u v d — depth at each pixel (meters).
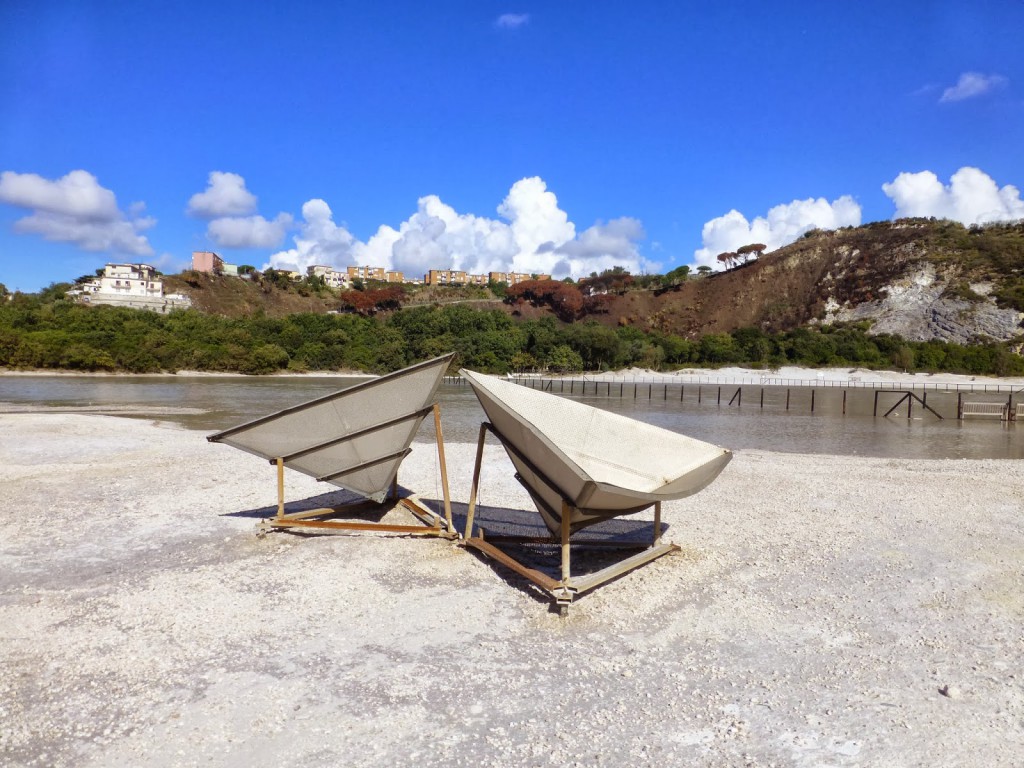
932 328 91.38
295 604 7.03
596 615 6.87
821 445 22.89
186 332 71.12
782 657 5.95
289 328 75.69
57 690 5.17
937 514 11.50
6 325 63.72
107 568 8.12
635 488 8.20
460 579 7.89
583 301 126.00
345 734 4.62
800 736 4.67
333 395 9.07
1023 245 102.94
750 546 9.47
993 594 7.61
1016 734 4.70
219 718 4.80
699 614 6.95
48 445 17.75
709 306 122.88
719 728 4.77
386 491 11.02
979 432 28.30
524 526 10.20
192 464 15.34
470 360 74.50
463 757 4.38
